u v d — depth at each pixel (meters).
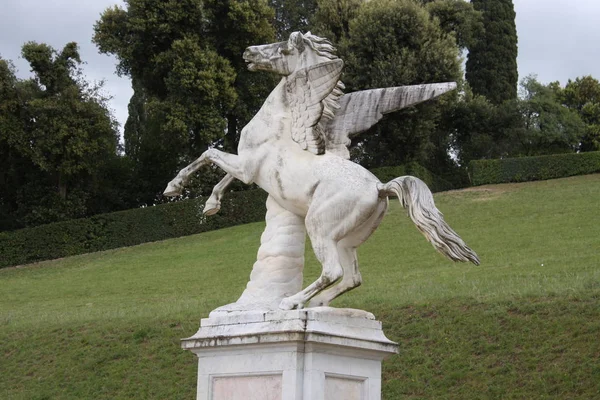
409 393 13.06
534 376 12.55
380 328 7.78
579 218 26.64
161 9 36.03
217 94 35.16
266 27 37.06
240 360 7.65
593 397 11.61
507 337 13.78
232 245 31.09
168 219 34.97
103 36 36.44
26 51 35.28
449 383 12.98
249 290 8.14
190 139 37.06
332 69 7.79
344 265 8.01
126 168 40.03
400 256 24.69
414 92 8.27
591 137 43.94
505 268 20.06
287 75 8.13
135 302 22.64
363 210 7.64
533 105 41.84
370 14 35.34
